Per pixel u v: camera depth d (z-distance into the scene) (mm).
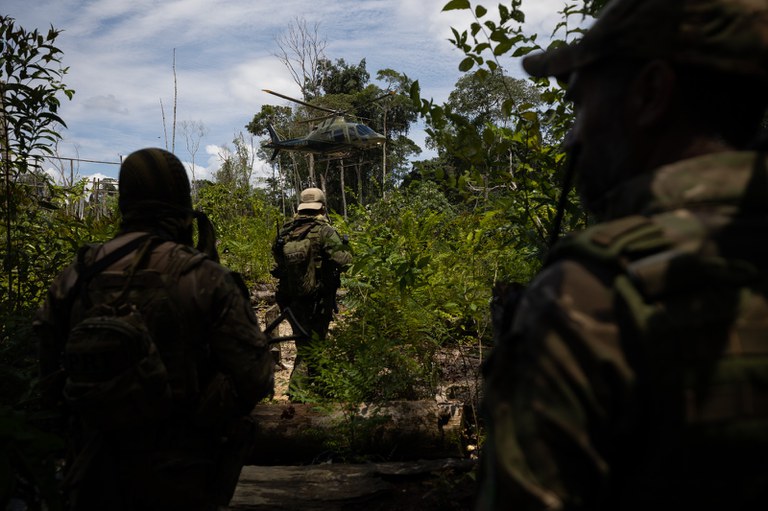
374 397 3990
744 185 722
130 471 1718
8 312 3971
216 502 1894
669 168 749
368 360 3848
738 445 629
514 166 2809
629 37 775
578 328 681
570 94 902
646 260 684
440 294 4180
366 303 4500
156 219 1951
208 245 2107
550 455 671
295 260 4992
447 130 2545
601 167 847
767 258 684
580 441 664
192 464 1797
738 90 743
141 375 1652
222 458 1955
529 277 3447
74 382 1650
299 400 4273
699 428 635
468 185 2812
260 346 1937
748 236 694
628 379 656
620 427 664
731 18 724
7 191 4215
